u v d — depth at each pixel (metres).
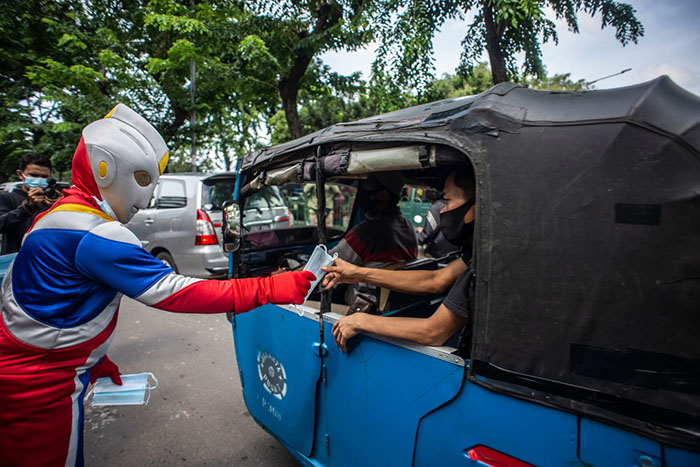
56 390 1.15
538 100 1.01
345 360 1.45
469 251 1.35
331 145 1.44
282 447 2.38
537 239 0.92
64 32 9.86
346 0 7.11
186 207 5.04
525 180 0.95
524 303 0.94
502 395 1.00
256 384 2.07
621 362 0.82
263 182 1.87
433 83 4.44
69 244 1.09
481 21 3.85
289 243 3.05
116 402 1.42
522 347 0.95
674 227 0.77
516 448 0.98
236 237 2.19
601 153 0.86
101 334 1.23
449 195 1.35
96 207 1.19
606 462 0.85
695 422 0.75
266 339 1.93
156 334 4.06
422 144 1.14
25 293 1.09
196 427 2.57
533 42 3.52
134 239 1.16
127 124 1.23
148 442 2.43
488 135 1.00
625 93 0.91
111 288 1.20
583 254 0.87
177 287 1.13
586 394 0.86
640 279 0.80
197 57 8.84
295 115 8.54
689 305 0.75
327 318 1.51
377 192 1.95
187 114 11.45
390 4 4.47
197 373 3.27
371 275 1.49
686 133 0.78
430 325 1.18
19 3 10.50
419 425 1.21
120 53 10.38
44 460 1.16
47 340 1.11
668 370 0.78
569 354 0.89
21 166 3.09
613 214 0.84
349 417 1.46
